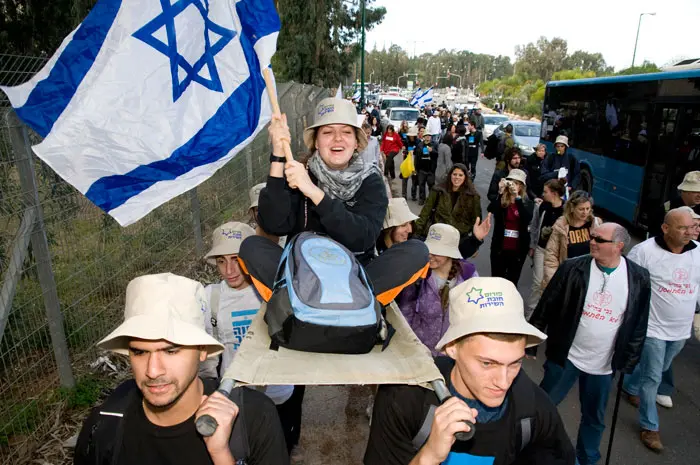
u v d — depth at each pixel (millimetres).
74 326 4367
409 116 29938
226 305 3387
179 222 6574
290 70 25781
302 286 2133
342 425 4523
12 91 2836
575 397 5301
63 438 3811
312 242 2375
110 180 3033
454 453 2141
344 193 2635
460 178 6211
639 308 3686
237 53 3271
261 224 2695
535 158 10523
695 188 5688
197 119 3221
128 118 3023
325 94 20219
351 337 2084
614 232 3557
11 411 3727
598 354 3746
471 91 140000
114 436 1933
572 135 14562
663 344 4340
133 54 3002
